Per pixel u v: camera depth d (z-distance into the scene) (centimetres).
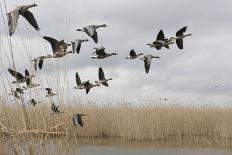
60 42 815
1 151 882
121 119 2594
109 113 2639
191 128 2675
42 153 912
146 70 850
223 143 2397
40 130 912
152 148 2320
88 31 782
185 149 2309
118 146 2352
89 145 2342
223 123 2550
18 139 877
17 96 885
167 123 2641
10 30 579
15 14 585
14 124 891
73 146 1018
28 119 896
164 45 809
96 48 878
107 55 882
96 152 2144
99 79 893
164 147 2358
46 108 970
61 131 1005
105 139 2550
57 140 998
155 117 2592
